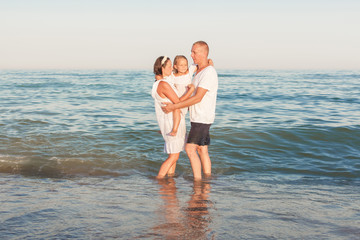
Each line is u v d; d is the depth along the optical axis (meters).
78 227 2.53
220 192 3.74
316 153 5.79
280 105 13.24
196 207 3.12
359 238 2.38
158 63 4.02
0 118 9.01
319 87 25.58
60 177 4.42
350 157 5.54
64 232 2.43
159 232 2.45
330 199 3.48
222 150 5.94
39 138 6.67
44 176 4.45
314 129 7.38
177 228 2.54
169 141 4.30
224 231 2.49
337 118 9.51
